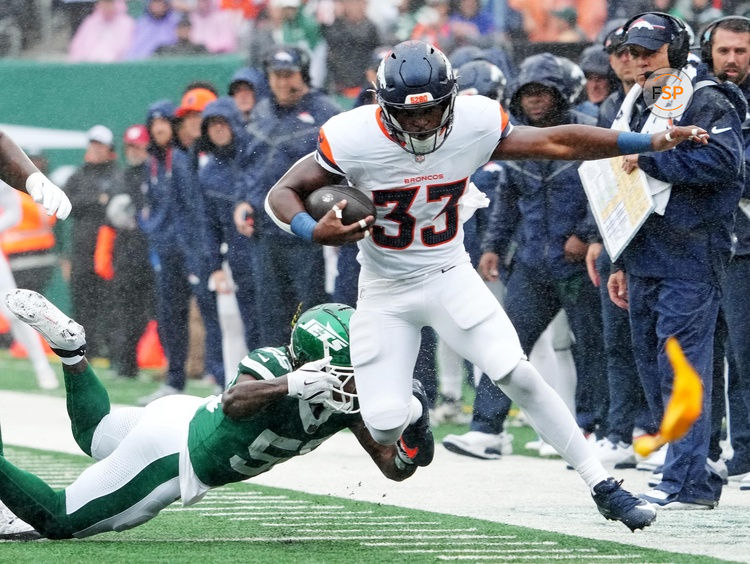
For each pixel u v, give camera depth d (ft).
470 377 108.99
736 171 57.57
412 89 45.37
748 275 65.21
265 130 88.63
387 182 47.78
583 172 65.05
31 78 134.82
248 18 132.46
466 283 49.08
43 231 137.08
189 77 130.52
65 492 49.93
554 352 83.20
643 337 61.05
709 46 67.10
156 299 110.73
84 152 134.82
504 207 80.33
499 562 46.14
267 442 48.78
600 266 72.38
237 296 97.50
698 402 38.06
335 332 49.42
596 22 123.75
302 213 47.06
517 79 77.82
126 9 142.31
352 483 68.64
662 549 48.80
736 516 57.06
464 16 126.62
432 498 63.36
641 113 60.13
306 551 48.67
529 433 92.43
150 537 52.60
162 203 105.70
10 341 147.84
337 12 124.16
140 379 124.26
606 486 49.19
